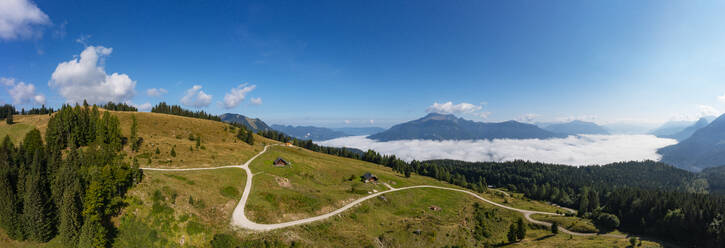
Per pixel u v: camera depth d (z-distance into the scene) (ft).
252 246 217.15
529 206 508.94
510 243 324.60
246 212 260.83
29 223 199.93
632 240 311.06
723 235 313.12
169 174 299.99
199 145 442.91
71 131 373.61
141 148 394.11
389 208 367.45
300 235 241.14
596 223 422.82
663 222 382.01
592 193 565.94
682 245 346.13
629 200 469.98
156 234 213.05
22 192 214.48
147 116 573.74
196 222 229.25
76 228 204.74
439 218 364.58
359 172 525.75
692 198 422.82
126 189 235.81
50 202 217.15
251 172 369.30
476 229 356.59
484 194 570.46
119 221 214.28
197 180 295.69
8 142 275.80
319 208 303.27
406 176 621.72
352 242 253.65
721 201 396.78
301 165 458.09
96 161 285.43
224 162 402.31
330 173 481.46
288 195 306.96
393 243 272.51
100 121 384.47
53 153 264.11
